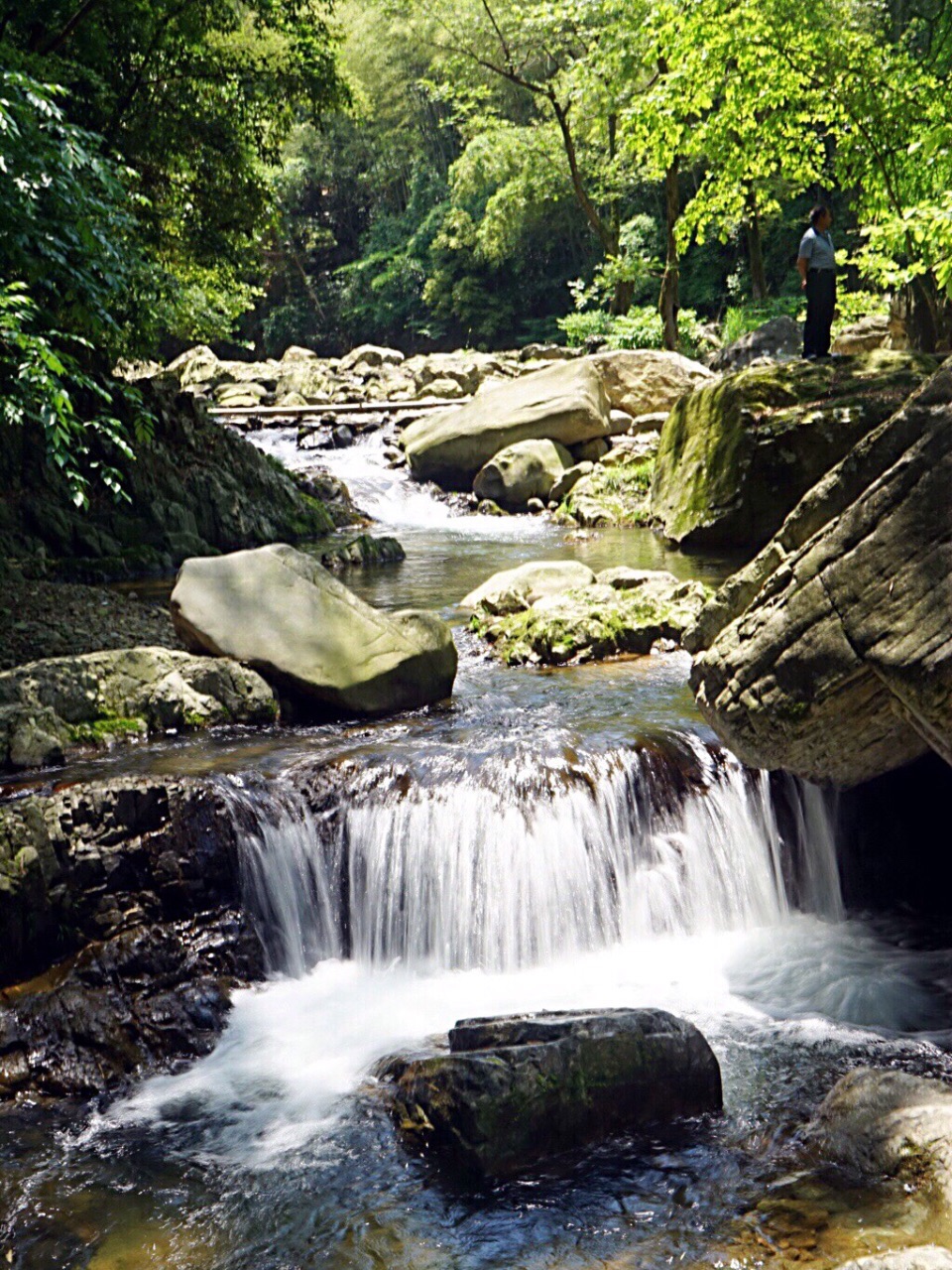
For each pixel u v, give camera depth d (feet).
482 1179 11.66
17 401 22.65
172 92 48.49
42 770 18.81
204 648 23.12
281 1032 15.30
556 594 29.17
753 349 73.72
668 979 16.34
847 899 18.61
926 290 48.19
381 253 143.43
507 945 17.08
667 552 40.78
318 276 155.84
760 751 15.81
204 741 20.66
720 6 43.91
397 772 18.51
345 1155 12.33
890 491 13.60
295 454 65.67
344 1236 11.02
